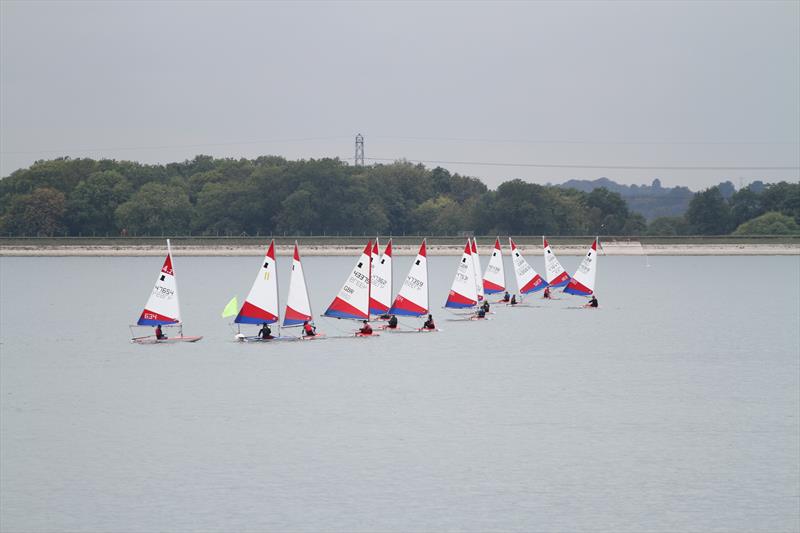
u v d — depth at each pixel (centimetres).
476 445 11800
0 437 12262
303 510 9719
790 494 10206
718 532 9262
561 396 14562
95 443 11956
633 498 10069
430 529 9281
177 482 10500
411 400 14200
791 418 13225
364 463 11112
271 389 14962
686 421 13025
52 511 9725
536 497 10075
